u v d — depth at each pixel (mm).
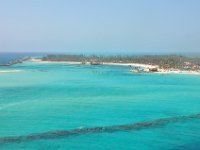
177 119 50531
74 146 37656
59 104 60312
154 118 50656
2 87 84875
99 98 68125
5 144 37969
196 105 61688
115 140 40219
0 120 47688
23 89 81375
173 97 70938
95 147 37906
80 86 89562
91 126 45562
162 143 39688
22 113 52250
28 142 38562
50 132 42438
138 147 38156
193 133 43375
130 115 52406
